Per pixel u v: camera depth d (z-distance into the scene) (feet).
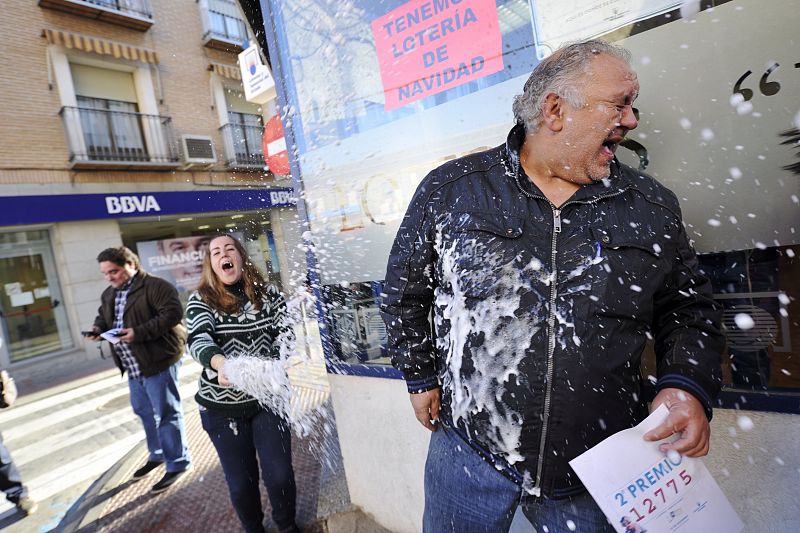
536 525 3.31
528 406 2.92
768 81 3.07
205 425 5.59
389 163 5.18
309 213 5.96
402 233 3.49
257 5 6.70
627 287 2.73
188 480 8.64
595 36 3.65
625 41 3.52
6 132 22.62
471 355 3.09
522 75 4.14
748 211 3.29
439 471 3.50
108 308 8.61
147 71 27.32
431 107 4.75
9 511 8.57
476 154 3.38
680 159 3.46
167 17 28.02
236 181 30.45
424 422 3.70
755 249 3.43
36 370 21.79
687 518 2.63
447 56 4.54
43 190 23.44
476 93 4.44
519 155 3.11
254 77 11.27
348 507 6.47
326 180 5.74
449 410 3.39
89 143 25.43
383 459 5.82
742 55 3.12
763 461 3.54
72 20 24.75
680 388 2.73
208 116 29.63
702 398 2.70
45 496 9.09
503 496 3.16
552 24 3.85
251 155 30.89
